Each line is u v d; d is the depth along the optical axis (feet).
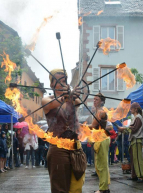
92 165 39.73
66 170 10.32
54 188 10.25
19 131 44.55
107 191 16.62
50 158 10.43
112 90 61.98
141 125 22.03
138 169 21.79
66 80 10.67
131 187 19.63
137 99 28.19
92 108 15.66
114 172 29.66
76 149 10.50
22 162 48.47
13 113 34.60
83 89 11.34
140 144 21.94
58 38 10.71
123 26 65.72
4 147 34.42
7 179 26.48
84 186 20.47
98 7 62.23
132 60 66.54
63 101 10.11
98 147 16.52
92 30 64.49
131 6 66.18
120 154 44.91
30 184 22.79
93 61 63.62
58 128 10.34
